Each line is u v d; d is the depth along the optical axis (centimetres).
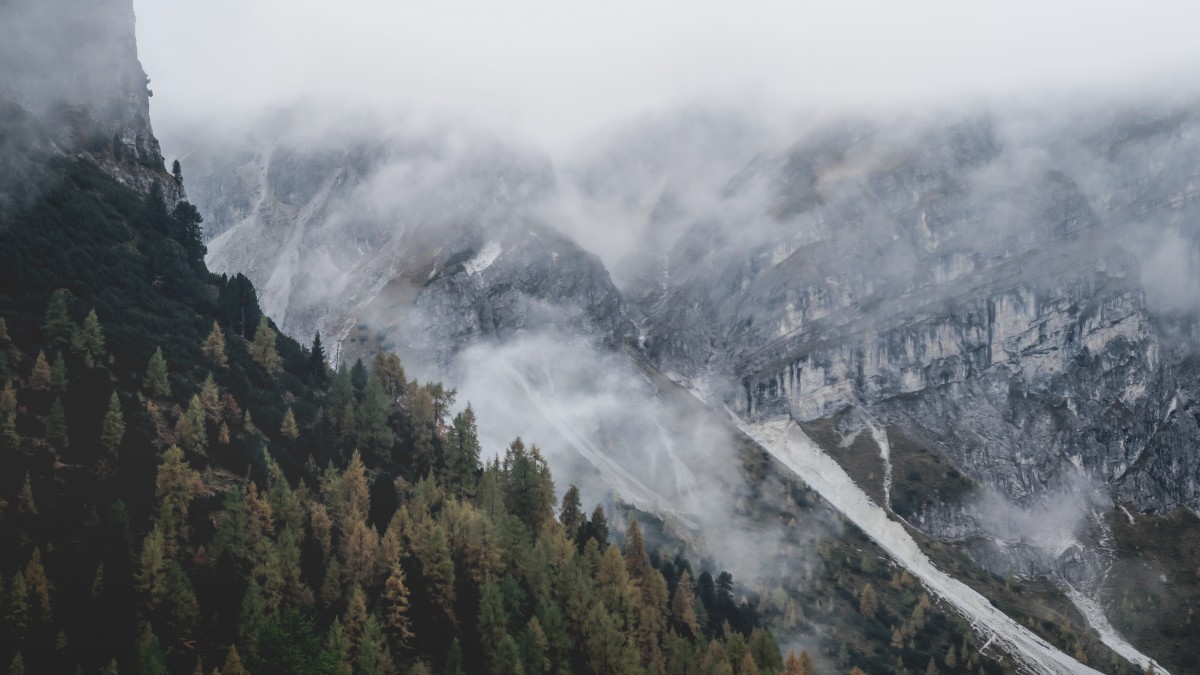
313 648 17950
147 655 18525
